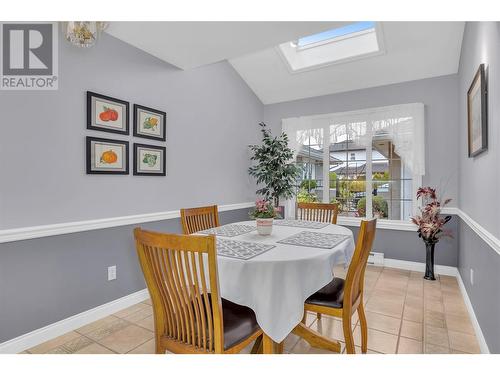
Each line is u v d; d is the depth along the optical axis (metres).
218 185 3.79
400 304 2.68
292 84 4.21
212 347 1.29
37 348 2.00
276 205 4.21
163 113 2.98
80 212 2.31
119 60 2.57
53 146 2.14
